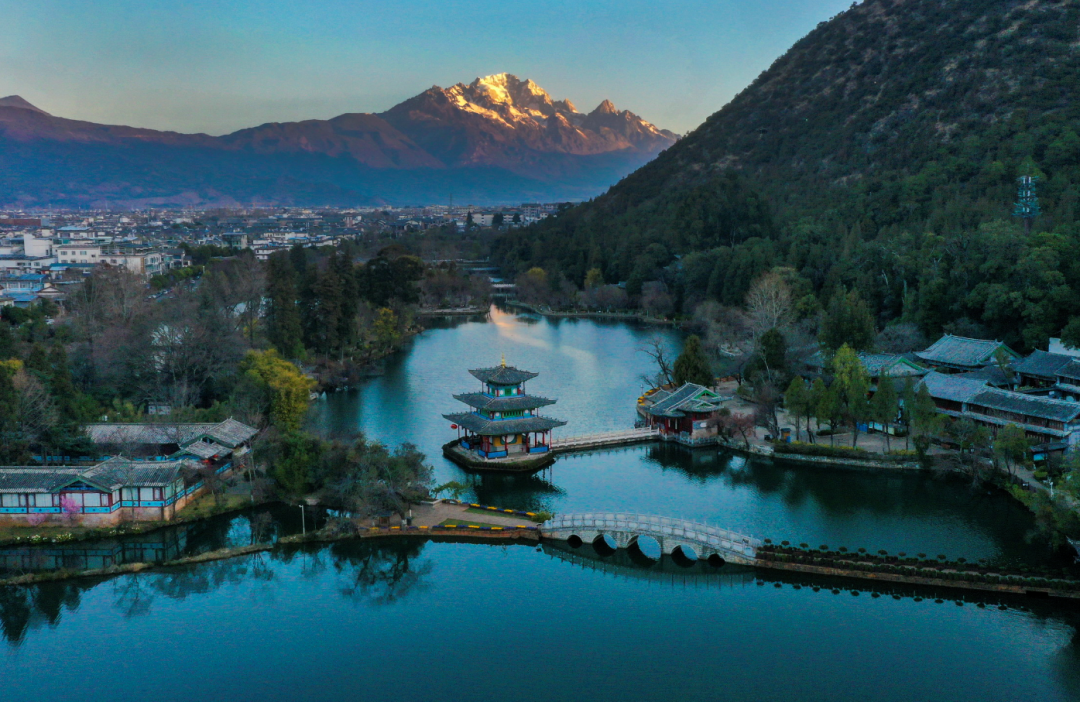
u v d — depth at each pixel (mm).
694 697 78375
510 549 108625
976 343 166500
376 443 130250
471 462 137250
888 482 130125
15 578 96562
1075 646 85438
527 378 144000
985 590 94312
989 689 79062
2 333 153625
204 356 164375
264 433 130625
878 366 158750
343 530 108625
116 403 146875
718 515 118125
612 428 162625
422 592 97812
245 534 111875
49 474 110562
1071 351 155125
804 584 98938
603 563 105312
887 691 79000
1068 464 113000
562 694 78812
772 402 151625
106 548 107562
